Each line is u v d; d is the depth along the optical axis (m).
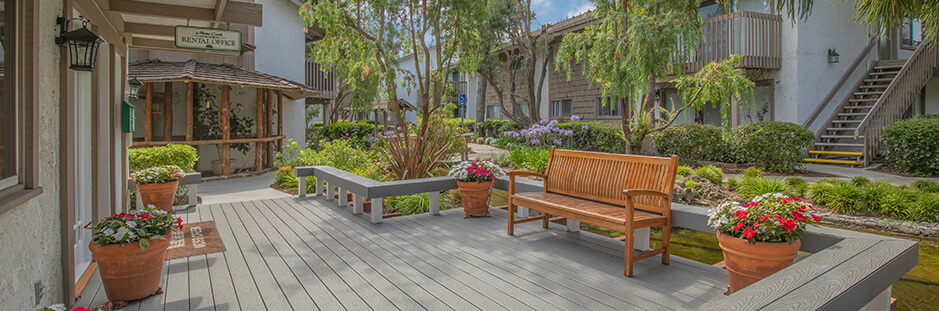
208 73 9.92
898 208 5.88
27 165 2.25
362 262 3.64
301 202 6.20
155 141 9.61
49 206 2.59
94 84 3.78
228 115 10.11
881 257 2.24
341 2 6.86
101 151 4.18
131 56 10.88
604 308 2.72
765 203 2.78
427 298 2.91
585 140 14.09
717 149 11.14
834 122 11.57
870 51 12.63
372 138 14.65
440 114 7.96
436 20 6.92
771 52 11.37
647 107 8.73
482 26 7.23
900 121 9.59
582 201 4.06
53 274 2.64
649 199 3.64
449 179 5.27
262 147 11.27
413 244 4.14
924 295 3.76
